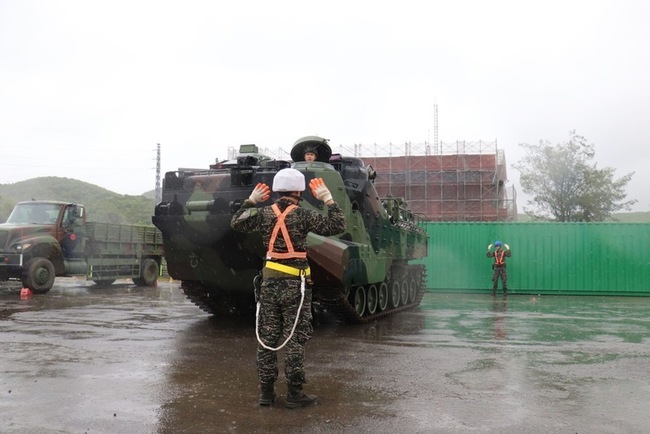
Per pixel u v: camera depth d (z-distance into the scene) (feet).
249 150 36.94
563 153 132.67
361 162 37.65
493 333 32.27
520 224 72.59
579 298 65.98
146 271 67.87
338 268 30.27
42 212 56.29
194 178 33.55
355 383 19.44
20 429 14.21
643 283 69.56
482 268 73.36
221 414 15.71
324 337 30.40
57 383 18.89
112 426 14.56
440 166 148.97
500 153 156.56
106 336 28.89
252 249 32.22
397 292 45.62
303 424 14.87
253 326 33.83
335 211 17.10
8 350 24.59
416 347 26.99
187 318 37.40
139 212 196.65
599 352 25.85
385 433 14.19
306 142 34.35
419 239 53.78
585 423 15.03
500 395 17.87
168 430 14.32
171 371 21.02
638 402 17.16
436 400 17.25
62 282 74.33
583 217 129.59
